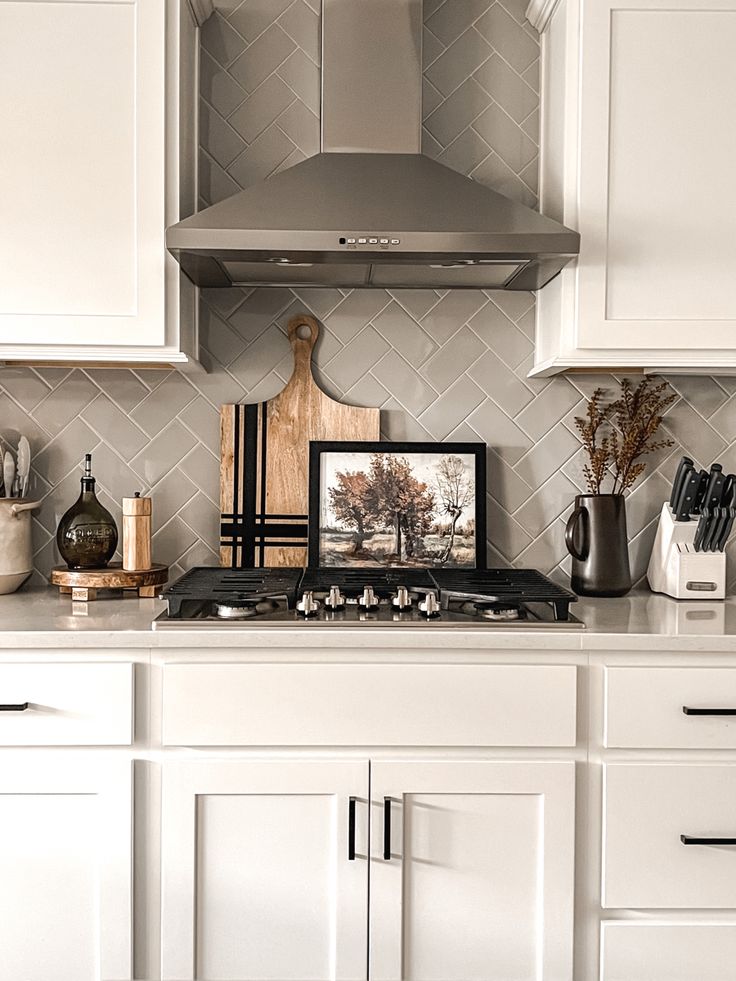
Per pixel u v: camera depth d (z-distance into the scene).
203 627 1.80
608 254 2.03
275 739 1.79
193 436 2.38
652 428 2.35
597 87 2.02
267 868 1.80
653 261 2.03
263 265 2.09
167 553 2.39
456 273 2.17
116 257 2.01
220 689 1.79
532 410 2.40
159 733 1.81
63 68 2.00
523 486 2.40
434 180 2.03
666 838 1.82
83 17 2.00
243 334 2.37
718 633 1.81
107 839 1.79
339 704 1.80
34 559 2.38
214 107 2.35
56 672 1.78
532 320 2.39
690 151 2.03
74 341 2.01
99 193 2.01
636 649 1.80
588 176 2.03
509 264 2.03
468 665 1.80
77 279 2.01
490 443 2.40
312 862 1.81
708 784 1.81
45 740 1.78
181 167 2.05
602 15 2.01
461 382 2.39
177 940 1.79
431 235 1.86
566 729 1.81
